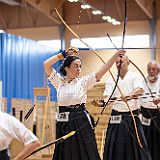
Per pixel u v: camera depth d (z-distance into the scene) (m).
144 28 10.71
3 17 11.83
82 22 10.76
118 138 3.78
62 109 3.07
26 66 8.93
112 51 3.98
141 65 5.12
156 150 4.54
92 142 3.02
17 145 4.86
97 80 2.97
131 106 3.76
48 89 6.21
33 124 6.60
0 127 2.20
